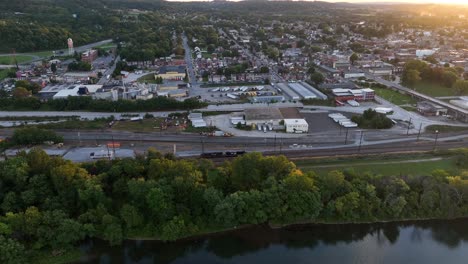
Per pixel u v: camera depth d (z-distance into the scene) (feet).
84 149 472.85
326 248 323.16
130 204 337.52
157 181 344.69
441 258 310.86
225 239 330.95
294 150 477.36
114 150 468.34
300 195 337.93
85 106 643.45
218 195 334.44
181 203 337.93
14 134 483.51
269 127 551.59
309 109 654.53
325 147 486.79
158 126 564.71
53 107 645.51
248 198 333.42
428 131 548.31
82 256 309.83
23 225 301.02
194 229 326.44
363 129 556.10
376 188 362.53
